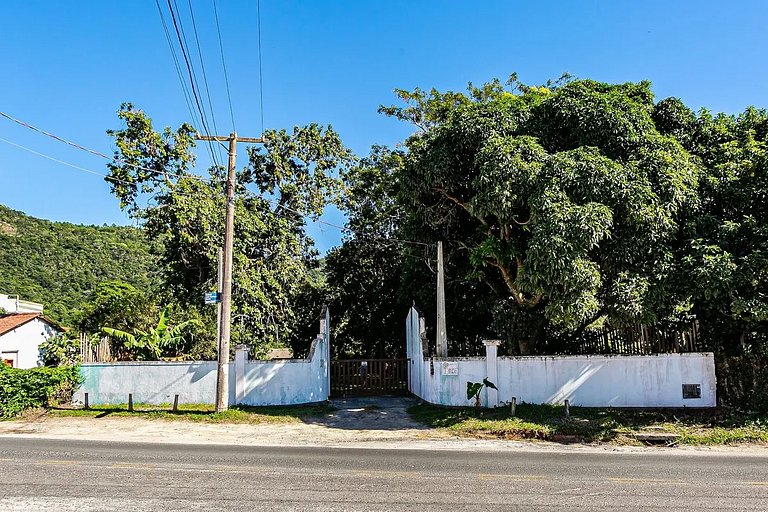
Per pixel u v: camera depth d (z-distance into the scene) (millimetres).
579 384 17172
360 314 31516
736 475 9633
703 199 16328
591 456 11695
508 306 19766
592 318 18719
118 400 18953
